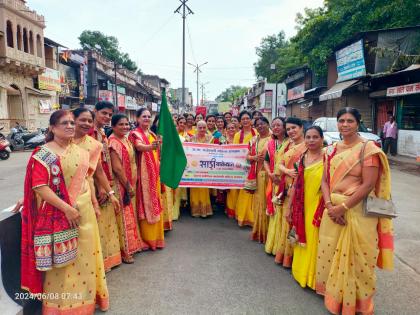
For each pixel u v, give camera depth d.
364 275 2.95
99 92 32.16
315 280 3.38
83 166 2.79
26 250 2.59
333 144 3.22
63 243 2.61
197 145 5.88
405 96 14.52
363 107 17.80
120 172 4.00
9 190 8.17
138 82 47.31
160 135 4.59
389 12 16.69
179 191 6.13
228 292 3.44
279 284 3.62
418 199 7.36
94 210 3.18
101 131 3.91
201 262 4.18
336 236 3.11
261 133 5.02
